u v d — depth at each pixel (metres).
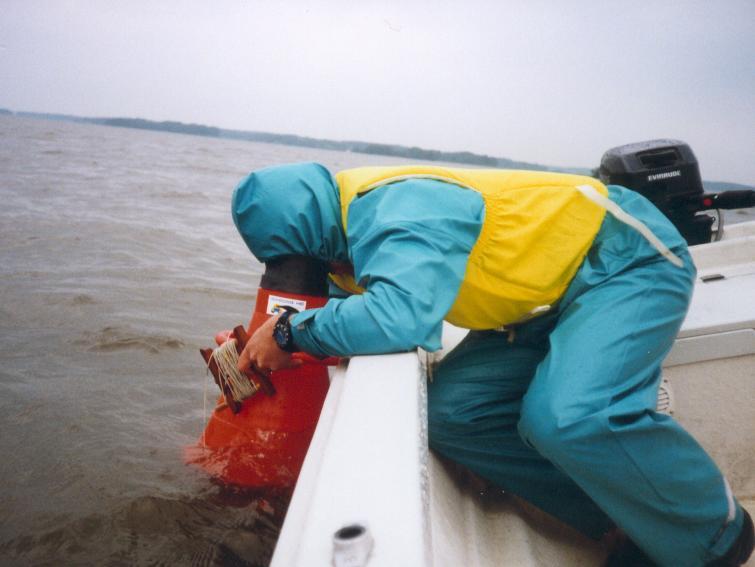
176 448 2.46
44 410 2.76
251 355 1.63
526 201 1.52
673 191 2.68
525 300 1.53
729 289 1.97
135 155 33.38
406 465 0.88
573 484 1.61
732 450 1.83
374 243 1.40
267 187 1.72
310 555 0.71
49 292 4.61
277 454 1.97
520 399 1.65
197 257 6.47
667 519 1.32
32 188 11.80
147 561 1.79
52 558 1.79
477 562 1.33
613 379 1.32
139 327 3.94
